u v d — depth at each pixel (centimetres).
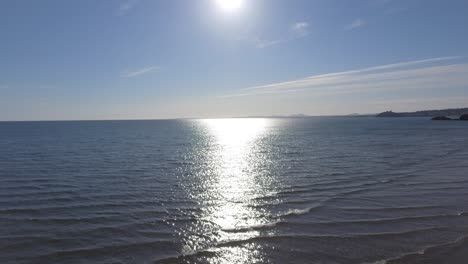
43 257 1022
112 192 1909
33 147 4769
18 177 2372
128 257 1027
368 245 1099
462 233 1196
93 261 1000
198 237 1195
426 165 2889
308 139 6378
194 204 1661
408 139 6006
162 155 3922
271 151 4338
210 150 4594
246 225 1324
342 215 1429
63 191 1922
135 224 1338
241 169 2839
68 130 10925
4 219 1384
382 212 1465
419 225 1285
